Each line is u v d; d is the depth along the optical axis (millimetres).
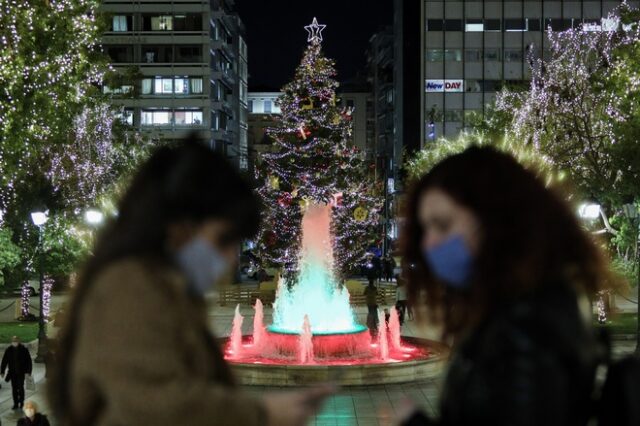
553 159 34031
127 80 52000
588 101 38781
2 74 23875
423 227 2244
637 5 72875
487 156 2146
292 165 42938
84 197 37969
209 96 76562
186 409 1829
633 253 24922
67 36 26859
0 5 24234
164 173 2158
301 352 21766
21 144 25344
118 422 1853
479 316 2033
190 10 76375
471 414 1908
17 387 18062
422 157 52500
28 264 30094
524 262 1987
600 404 2014
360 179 45000
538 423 1804
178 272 2061
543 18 78125
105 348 1867
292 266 44500
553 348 1853
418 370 19969
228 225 2137
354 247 44812
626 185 27672
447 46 79188
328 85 43094
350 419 15891
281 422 1974
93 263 2068
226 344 24812
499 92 54469
